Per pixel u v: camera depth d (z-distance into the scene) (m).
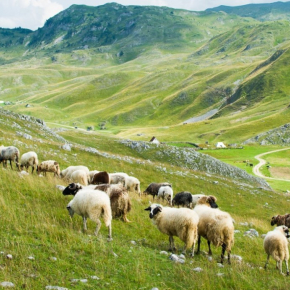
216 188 42.84
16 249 11.02
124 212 17.33
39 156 34.28
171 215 14.42
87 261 11.19
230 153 133.50
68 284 9.56
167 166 51.47
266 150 142.50
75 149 46.19
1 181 18.73
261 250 17.52
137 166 45.78
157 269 11.62
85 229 14.49
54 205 17.19
